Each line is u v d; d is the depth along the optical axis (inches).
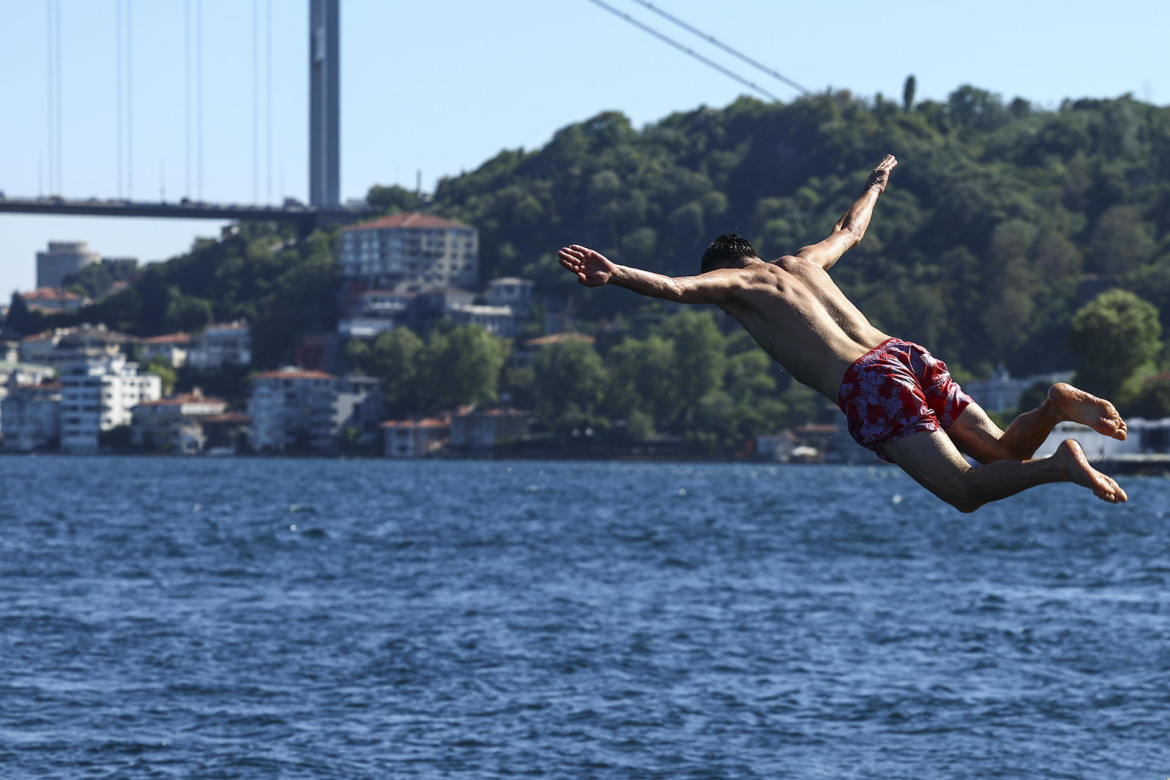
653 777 1301.7
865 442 546.3
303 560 3361.2
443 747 1400.1
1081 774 1305.4
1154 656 1861.5
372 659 1863.9
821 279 573.3
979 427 540.7
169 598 2541.8
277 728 1475.1
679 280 552.4
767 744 1416.1
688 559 3420.3
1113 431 502.9
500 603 2472.9
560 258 530.0
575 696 1632.6
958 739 1429.6
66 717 1512.1
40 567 3112.7
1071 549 3722.9
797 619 2247.8
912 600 2511.1
